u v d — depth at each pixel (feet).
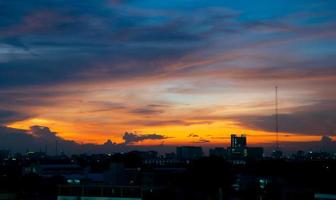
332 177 313.94
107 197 286.25
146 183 378.12
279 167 434.30
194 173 352.08
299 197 286.25
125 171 400.67
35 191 375.66
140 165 639.76
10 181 392.88
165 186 319.06
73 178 433.89
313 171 382.01
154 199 296.71
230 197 353.10
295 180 340.59
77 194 290.35
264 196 340.80
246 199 346.54
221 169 352.49
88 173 484.33
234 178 400.88
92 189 288.51
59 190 294.05
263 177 398.42
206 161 355.36
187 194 330.54
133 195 285.02
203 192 347.15
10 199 334.44
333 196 274.57
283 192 294.66
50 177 443.32
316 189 290.76
